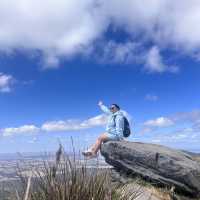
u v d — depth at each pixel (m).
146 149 4.48
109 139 4.92
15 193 1.75
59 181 1.91
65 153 1.95
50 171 1.90
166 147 4.98
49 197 1.86
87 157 2.01
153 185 4.30
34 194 1.85
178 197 4.16
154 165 4.34
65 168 1.93
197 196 4.23
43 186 1.89
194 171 4.24
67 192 1.88
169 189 4.22
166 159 4.31
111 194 1.96
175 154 4.59
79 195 1.89
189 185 4.21
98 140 4.95
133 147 4.53
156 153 4.36
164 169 4.29
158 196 3.97
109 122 5.05
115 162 4.64
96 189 1.93
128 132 5.12
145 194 3.36
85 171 1.97
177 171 4.22
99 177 1.98
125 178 4.36
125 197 2.08
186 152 5.38
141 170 4.39
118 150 4.61
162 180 4.27
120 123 4.96
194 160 4.77
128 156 4.50
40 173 1.90
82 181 1.93
